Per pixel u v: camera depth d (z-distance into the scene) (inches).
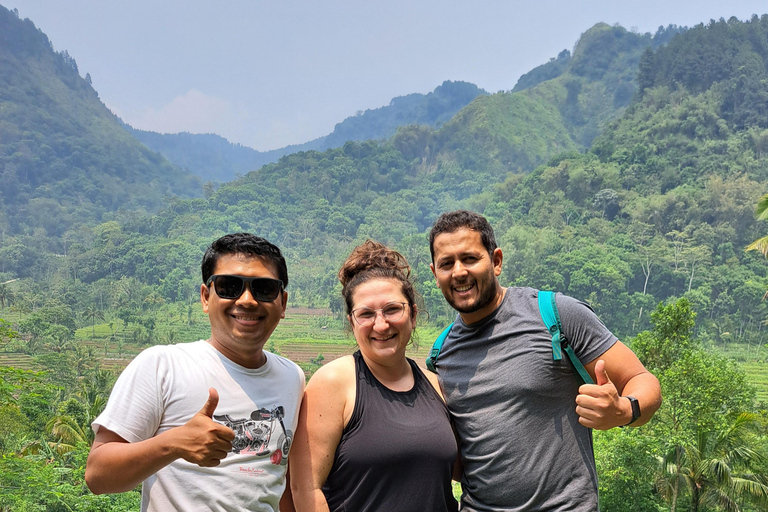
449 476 117.6
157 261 6589.6
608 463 751.7
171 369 104.7
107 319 5374.0
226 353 110.5
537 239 5260.8
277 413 110.1
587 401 106.9
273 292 110.8
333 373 119.0
